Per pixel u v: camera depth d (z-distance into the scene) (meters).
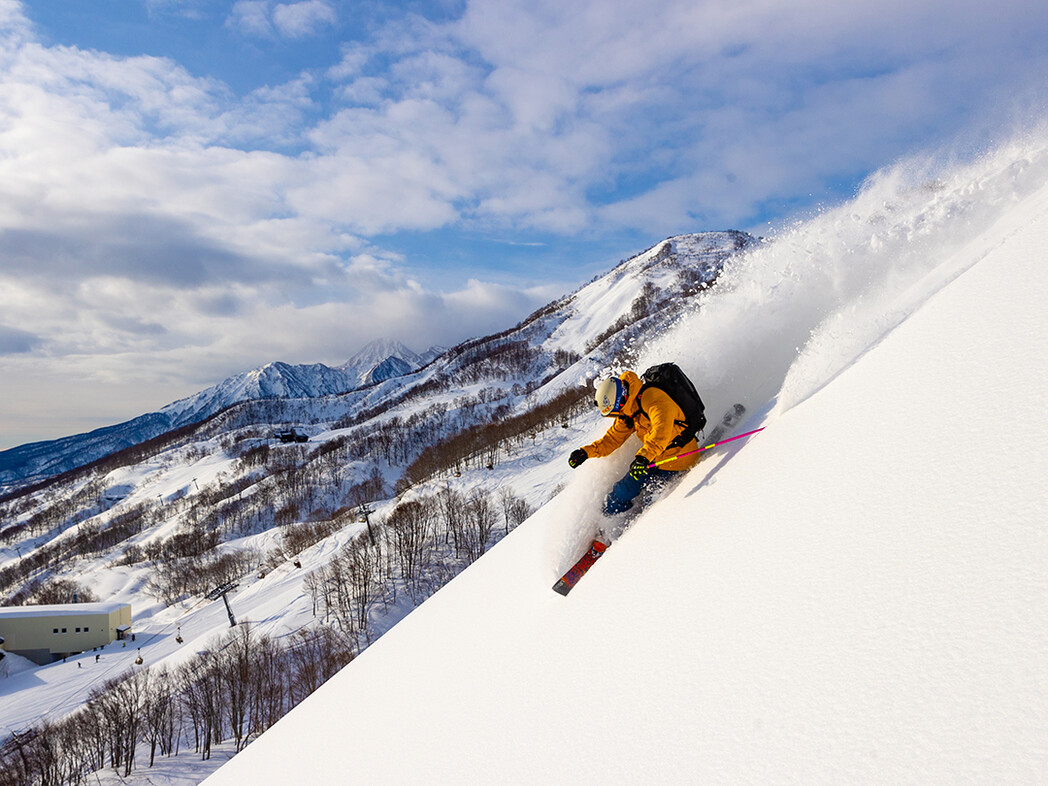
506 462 90.19
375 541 66.62
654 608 1.90
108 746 39.78
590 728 1.57
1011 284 2.00
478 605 3.81
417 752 2.30
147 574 103.50
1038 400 1.40
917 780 0.85
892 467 1.60
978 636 0.99
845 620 1.23
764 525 1.83
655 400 3.13
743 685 1.28
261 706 42.41
